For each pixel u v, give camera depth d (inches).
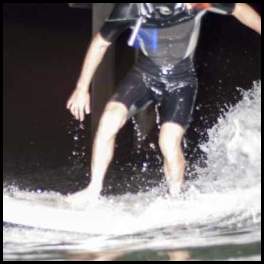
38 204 375.9
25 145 842.8
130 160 712.4
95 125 843.4
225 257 275.1
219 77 926.4
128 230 333.7
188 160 650.8
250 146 407.2
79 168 674.8
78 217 353.4
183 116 379.2
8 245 308.8
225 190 380.2
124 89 383.2
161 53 378.9
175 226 337.1
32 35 1275.8
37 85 1221.7
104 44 382.9
